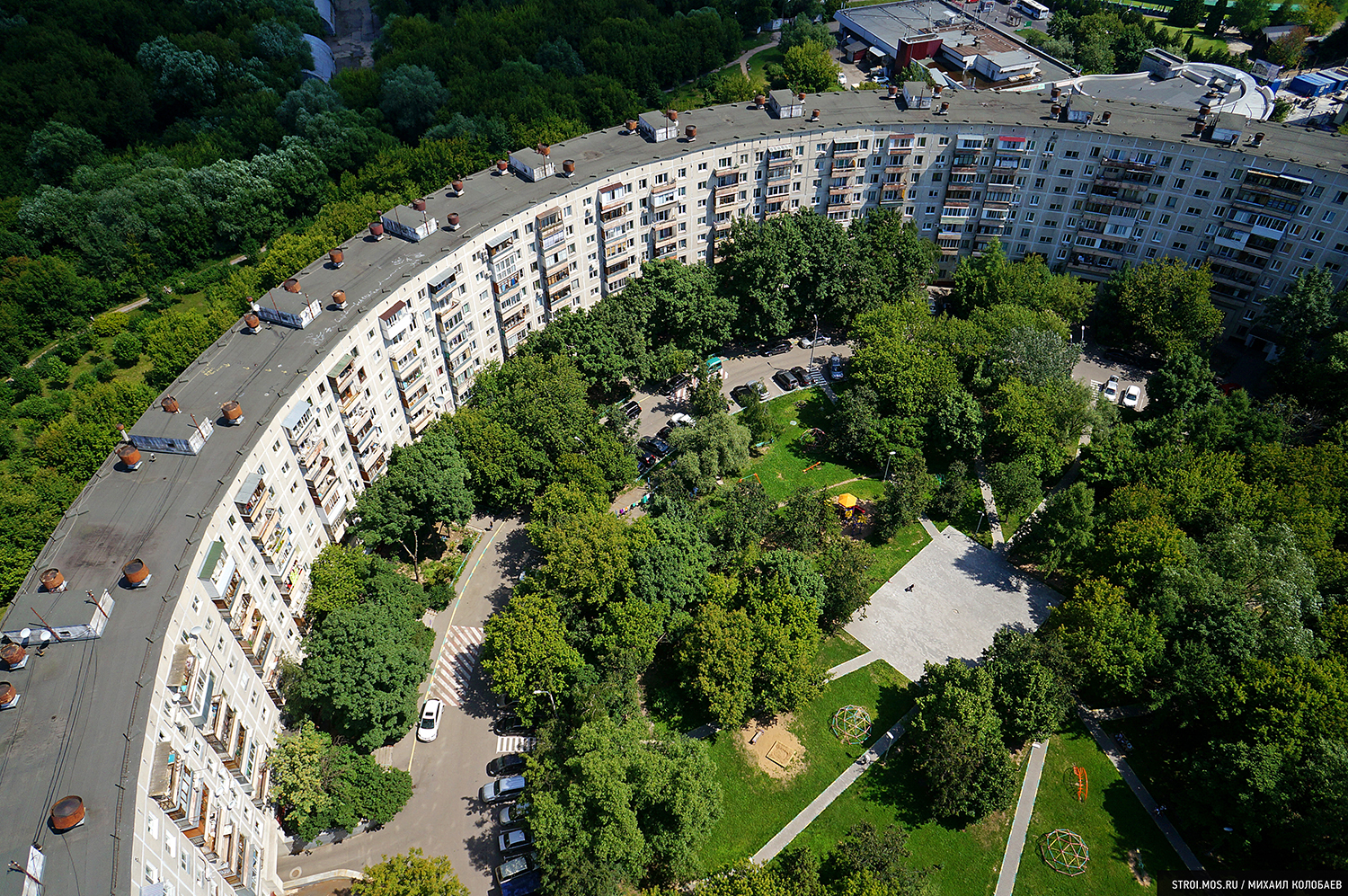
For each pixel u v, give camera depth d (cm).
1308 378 13488
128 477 8806
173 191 17775
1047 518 11081
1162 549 10044
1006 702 9169
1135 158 15000
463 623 11162
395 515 10950
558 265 14188
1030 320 14375
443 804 9094
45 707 6662
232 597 8356
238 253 18875
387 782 8912
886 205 16688
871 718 9900
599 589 10025
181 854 6525
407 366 12081
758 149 15350
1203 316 14362
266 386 9962
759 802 9131
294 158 19150
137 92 19925
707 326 14775
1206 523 10912
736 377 15250
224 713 7700
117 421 12594
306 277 11850
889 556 11994
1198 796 8494
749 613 10212
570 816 7906
